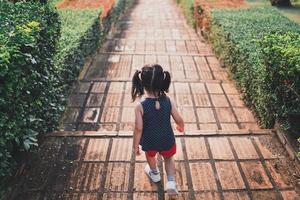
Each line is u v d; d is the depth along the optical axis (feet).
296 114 15.30
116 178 13.96
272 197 12.98
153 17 48.88
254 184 13.61
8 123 11.87
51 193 13.16
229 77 25.31
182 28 41.75
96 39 30.17
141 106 11.89
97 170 14.39
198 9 37.40
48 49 16.71
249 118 20.03
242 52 21.44
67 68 20.26
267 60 16.34
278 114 16.35
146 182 13.71
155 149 12.29
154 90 11.77
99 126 19.19
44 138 16.33
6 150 11.93
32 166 14.48
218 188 13.43
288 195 13.07
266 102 17.37
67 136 16.52
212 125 19.44
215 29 29.84
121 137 16.57
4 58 11.02
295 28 25.59
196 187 13.48
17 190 13.24
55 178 13.91
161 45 34.14
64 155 15.28
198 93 22.95
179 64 28.45
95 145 15.98
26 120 13.62
